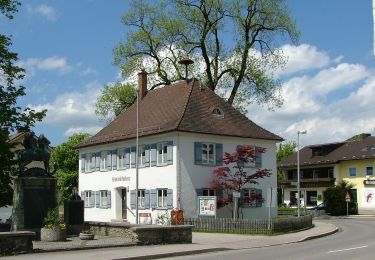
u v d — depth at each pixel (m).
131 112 48.44
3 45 29.17
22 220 25.44
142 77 49.84
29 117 29.17
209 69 51.41
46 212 26.02
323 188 70.69
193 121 39.72
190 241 24.61
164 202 39.47
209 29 50.62
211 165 39.81
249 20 50.75
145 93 49.56
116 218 44.62
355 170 68.94
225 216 39.69
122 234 26.20
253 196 38.28
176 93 44.47
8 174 29.23
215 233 32.09
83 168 49.91
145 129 41.84
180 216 35.19
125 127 45.88
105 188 46.38
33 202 25.83
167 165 39.12
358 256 18.34
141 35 52.06
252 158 38.50
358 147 70.88
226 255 20.11
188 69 51.78
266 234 30.78
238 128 41.91
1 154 28.89
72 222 28.39
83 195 49.56
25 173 26.19
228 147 41.03
